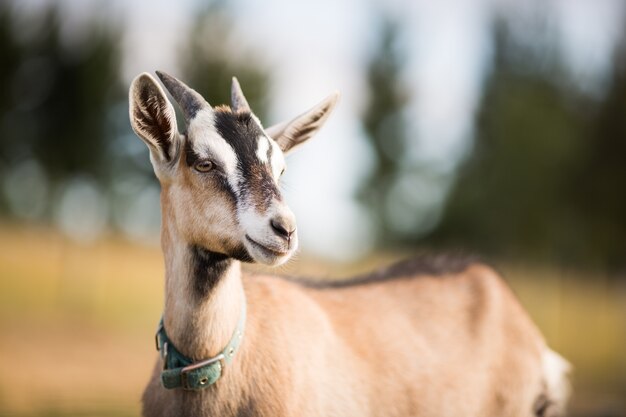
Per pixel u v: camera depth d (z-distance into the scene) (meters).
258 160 4.52
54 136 15.73
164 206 4.72
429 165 27.45
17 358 12.66
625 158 20.50
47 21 15.42
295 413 4.77
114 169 16.30
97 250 18.98
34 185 17.23
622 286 22.34
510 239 21.00
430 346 5.70
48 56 15.40
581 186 20.36
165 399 4.73
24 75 15.42
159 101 4.51
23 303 17.11
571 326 19.64
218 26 16.39
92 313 17.27
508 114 21.16
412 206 27.55
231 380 4.66
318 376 4.98
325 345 5.14
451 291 6.07
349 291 5.73
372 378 5.32
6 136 15.55
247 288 5.05
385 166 28.14
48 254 22.23
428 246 26.31
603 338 18.53
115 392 10.67
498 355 6.01
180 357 4.64
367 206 27.95
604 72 21.55
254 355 4.76
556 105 21.22
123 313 17.66
